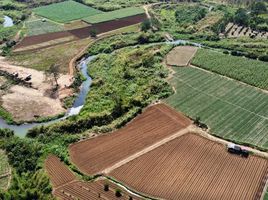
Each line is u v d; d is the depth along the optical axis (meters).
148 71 113.62
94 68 119.56
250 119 90.81
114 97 98.38
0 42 143.38
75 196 69.38
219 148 81.31
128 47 136.12
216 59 121.12
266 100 98.56
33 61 126.69
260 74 110.75
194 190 70.38
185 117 92.31
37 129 87.56
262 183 71.56
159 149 81.44
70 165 77.25
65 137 85.81
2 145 83.00
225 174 74.06
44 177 71.38
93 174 75.00
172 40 141.75
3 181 73.56
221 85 106.25
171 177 73.69
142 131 87.50
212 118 91.50
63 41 142.62
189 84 107.06
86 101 100.06
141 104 96.56
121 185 72.06
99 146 83.06
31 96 105.06
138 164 77.38
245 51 128.12
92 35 145.75
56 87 109.06
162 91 103.38
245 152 79.06
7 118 95.62
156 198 68.62
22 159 78.19
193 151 80.56
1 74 117.69
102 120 90.94
